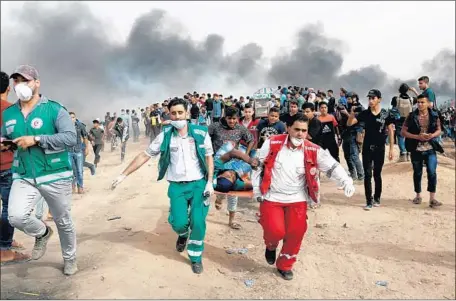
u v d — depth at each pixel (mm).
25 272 4520
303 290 4562
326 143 8438
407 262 5438
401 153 11516
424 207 7895
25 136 3828
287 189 4594
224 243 5824
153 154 4762
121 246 5391
